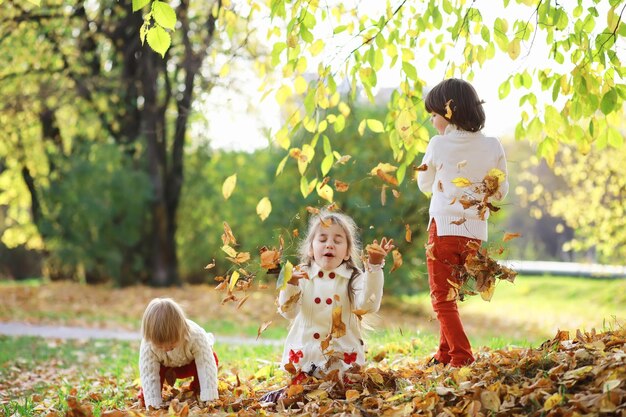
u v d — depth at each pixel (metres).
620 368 3.43
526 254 35.91
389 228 14.01
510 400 3.52
